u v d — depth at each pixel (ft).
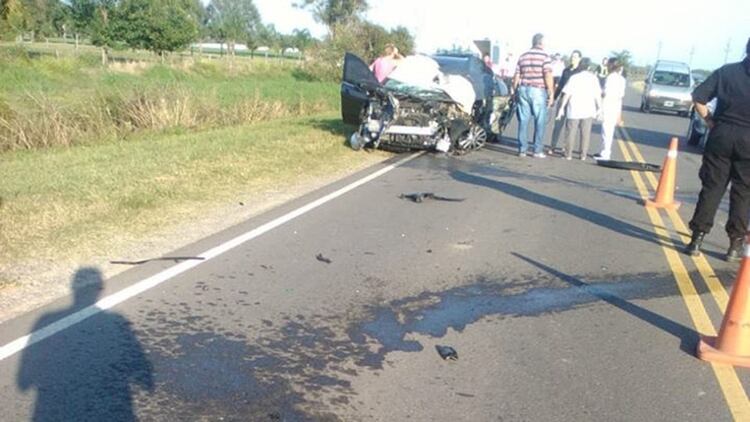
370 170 39.32
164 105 57.36
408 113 44.37
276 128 55.21
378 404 13.07
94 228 24.16
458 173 39.11
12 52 105.60
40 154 42.78
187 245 22.93
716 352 15.37
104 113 53.88
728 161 22.58
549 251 23.73
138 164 35.86
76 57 123.54
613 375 14.55
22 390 13.11
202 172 34.96
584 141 45.96
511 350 15.64
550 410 13.03
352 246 23.49
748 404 13.48
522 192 34.17
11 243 21.89
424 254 22.86
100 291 18.39
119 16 149.79
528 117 46.39
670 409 13.21
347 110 48.14
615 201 32.81
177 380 13.70
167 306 17.51
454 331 16.62
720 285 20.63
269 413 12.60
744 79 21.62
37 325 16.06
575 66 51.08
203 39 276.62
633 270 21.88
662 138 63.82
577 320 17.54
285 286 19.26
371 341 15.89
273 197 31.09
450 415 12.75
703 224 23.40
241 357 14.82
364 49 132.16
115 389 13.26
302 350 15.28
